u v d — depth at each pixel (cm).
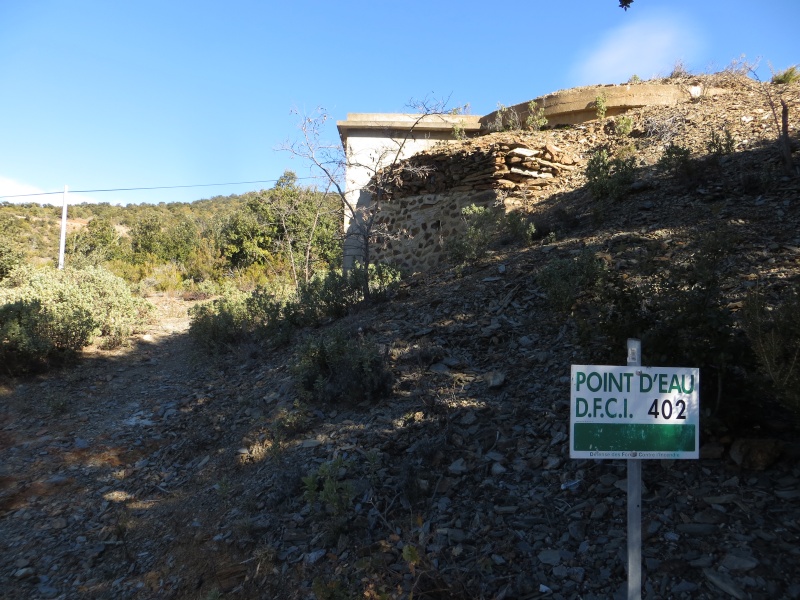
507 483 430
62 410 794
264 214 2159
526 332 651
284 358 830
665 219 801
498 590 341
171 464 631
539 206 1077
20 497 589
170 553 469
